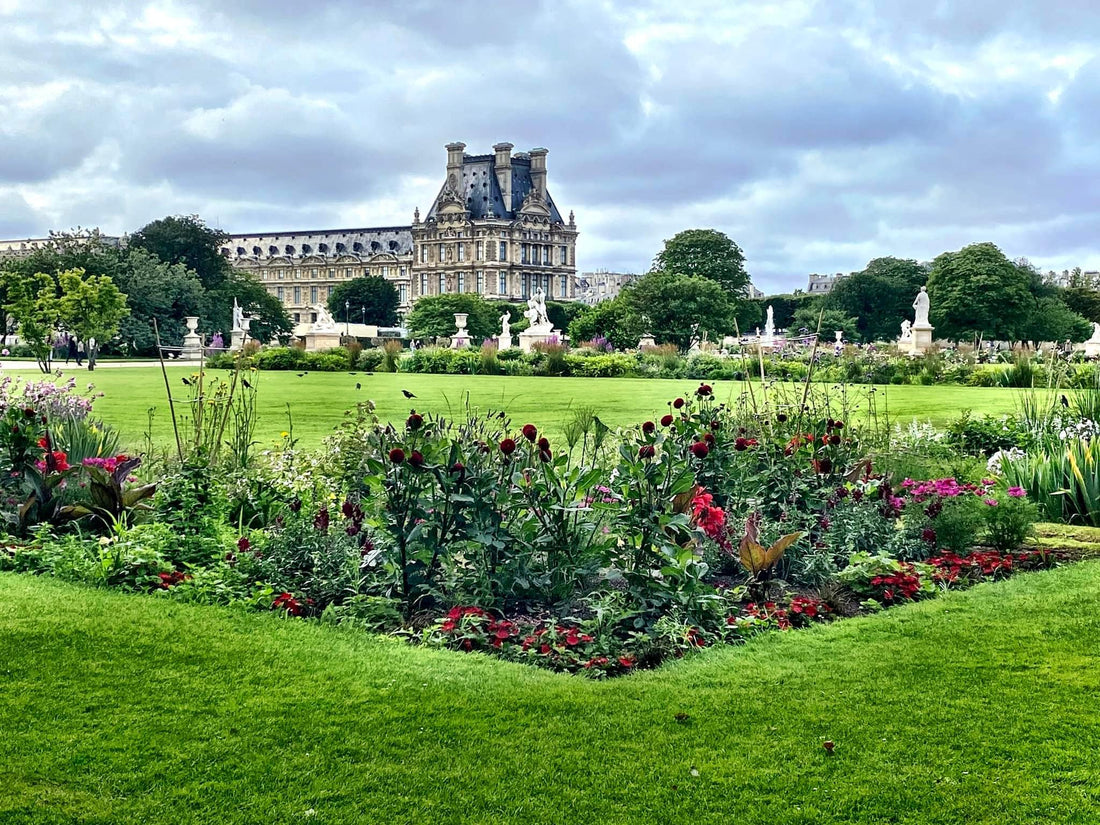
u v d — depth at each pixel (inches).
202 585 371.6
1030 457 599.5
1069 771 237.0
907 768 239.9
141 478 547.8
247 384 685.9
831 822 219.1
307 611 363.3
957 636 328.2
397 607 363.9
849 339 4842.5
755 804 226.1
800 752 248.7
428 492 376.2
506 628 336.5
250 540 420.5
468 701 278.2
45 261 4008.4
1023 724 261.1
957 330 4220.0
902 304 5388.8
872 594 384.2
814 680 293.3
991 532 447.5
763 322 6299.2
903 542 429.1
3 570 401.4
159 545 407.2
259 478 508.1
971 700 276.5
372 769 239.9
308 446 804.0
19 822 215.3
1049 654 309.0
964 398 1309.1
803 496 446.0
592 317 3417.8
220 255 5319.9
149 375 1964.8
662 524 348.8
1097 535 484.4
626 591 349.4
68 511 453.7
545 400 1347.2
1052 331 4252.0
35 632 321.4
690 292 3341.5
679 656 321.4
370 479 362.6
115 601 358.0
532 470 382.0
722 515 378.3
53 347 2792.8
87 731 256.2
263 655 309.1
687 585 343.6
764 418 565.6
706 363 2132.1
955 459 691.4
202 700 276.1
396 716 267.9
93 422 749.3
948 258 4274.1
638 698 281.3
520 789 232.1
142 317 4010.8
